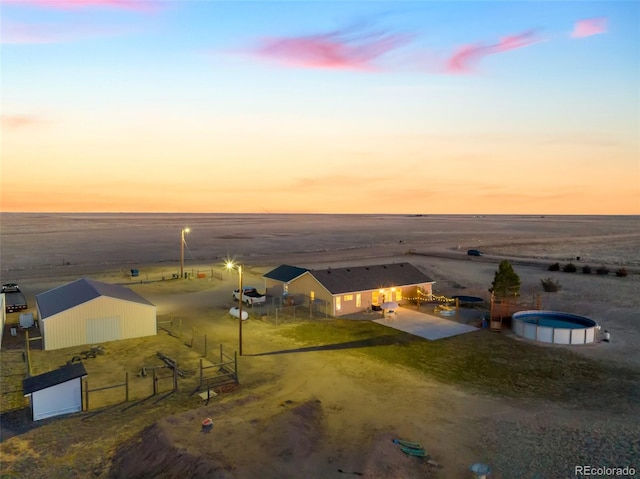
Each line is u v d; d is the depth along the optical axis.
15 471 20.03
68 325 37.22
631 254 111.12
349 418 25.00
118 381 30.31
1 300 42.41
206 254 113.38
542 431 23.70
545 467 20.27
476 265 88.81
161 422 23.08
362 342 39.28
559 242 149.50
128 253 114.88
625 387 29.73
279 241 158.12
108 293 40.34
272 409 25.59
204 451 19.95
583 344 38.84
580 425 24.36
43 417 25.20
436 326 44.25
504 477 19.55
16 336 40.50
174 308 52.06
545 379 31.12
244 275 76.12
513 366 33.62
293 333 41.94
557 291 61.72
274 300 55.09
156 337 40.25
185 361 34.25
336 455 20.56
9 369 32.59
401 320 46.41
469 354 36.28
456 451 21.66
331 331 42.50
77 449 21.89
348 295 48.97
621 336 41.19
